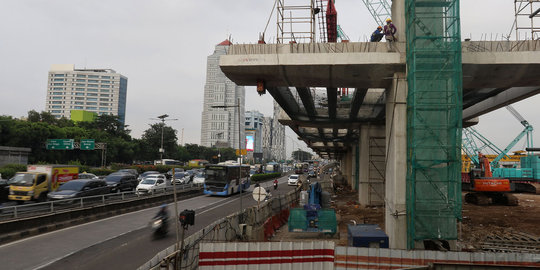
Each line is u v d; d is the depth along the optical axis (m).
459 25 13.55
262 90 16.47
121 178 29.34
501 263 8.98
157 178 29.95
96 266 10.48
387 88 16.59
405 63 14.40
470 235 16.88
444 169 13.52
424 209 13.52
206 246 9.12
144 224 17.39
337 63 14.57
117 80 195.88
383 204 28.25
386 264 9.18
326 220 16.88
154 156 94.94
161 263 7.86
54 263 10.63
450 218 13.33
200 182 37.94
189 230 16.30
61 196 19.81
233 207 24.91
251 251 9.30
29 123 57.88
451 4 13.83
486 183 29.70
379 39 16.09
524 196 39.50
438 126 13.62
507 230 17.86
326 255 9.66
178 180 41.66
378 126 29.12
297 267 9.49
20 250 11.91
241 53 15.27
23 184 21.83
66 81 190.12
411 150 13.84
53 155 62.78
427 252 9.12
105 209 19.55
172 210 22.86
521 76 15.14
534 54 13.81
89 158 73.31
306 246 9.60
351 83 16.53
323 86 17.19
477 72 14.83
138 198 23.16
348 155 61.59
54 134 62.31
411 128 13.90
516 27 14.84
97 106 192.38
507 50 14.27
